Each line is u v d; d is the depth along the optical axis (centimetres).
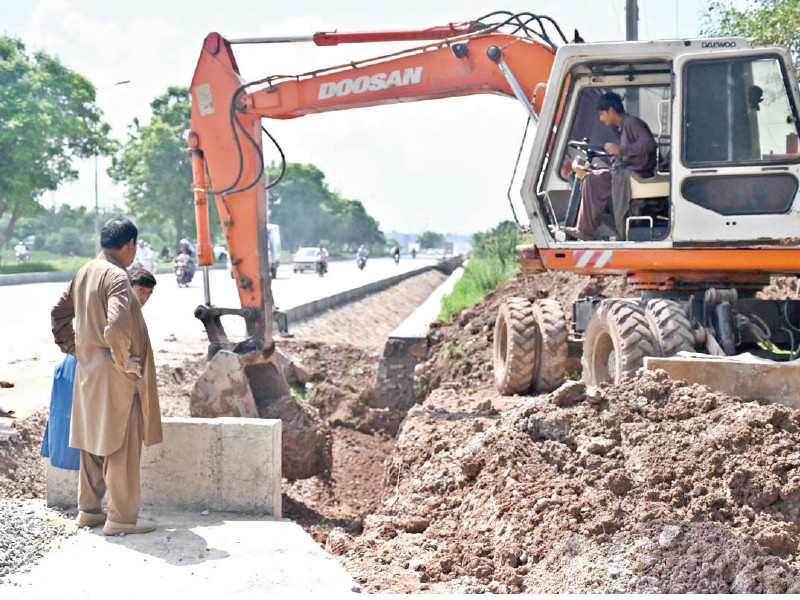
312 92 1024
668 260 773
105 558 484
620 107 817
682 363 625
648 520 483
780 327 793
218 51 1050
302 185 13512
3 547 483
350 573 511
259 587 447
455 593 465
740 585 420
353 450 1208
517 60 934
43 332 1566
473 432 790
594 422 603
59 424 556
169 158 6619
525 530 520
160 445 605
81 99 4338
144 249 2877
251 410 976
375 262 8075
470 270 3111
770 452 507
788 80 740
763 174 739
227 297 2628
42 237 8388
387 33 1009
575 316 1046
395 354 1505
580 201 836
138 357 509
